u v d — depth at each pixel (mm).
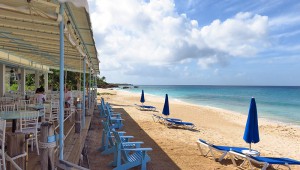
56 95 13539
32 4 2883
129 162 6004
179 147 8938
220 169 6879
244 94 69500
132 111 19516
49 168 3383
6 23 4422
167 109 14445
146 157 6184
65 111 9852
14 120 5434
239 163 7465
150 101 32844
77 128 7738
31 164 4551
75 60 9766
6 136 3500
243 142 10781
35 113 5664
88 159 6934
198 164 7195
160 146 8922
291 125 16922
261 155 9000
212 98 50000
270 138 12312
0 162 3342
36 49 8062
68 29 4191
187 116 19094
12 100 10578
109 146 7832
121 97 39188
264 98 51562
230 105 33938
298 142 11625
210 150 7688
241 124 16500
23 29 4750
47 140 3377
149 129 12055
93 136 9750
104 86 110938
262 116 22688
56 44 6133
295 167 7527
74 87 31516
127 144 6250
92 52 8883
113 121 11742
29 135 5535
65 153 5605
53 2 3225
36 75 21312
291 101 42562
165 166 6836
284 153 9492
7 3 2865
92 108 15055
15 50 9867
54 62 14258
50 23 3992
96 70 18094
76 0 2580
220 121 17375
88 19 4254
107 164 6578
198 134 11750
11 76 24641
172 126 13297
